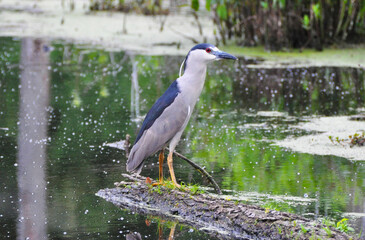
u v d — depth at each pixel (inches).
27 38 892.0
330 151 428.1
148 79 675.4
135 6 1106.7
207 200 320.5
